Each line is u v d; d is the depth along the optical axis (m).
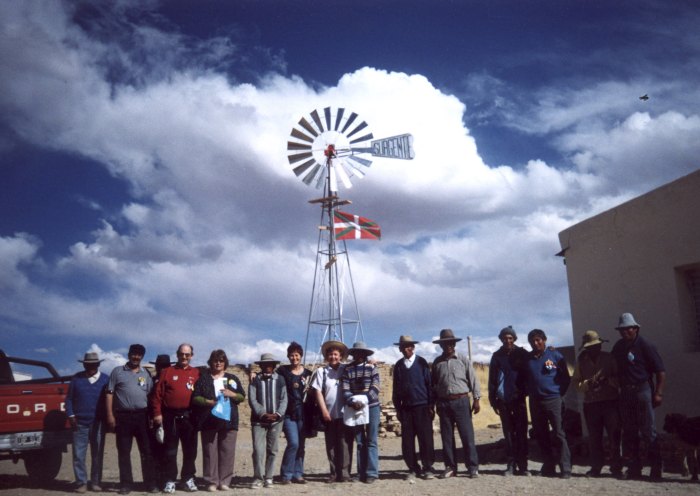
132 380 9.88
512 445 10.48
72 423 10.05
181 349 9.86
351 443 10.51
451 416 10.46
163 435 9.59
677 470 10.39
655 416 11.98
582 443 12.77
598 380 10.13
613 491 8.47
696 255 11.36
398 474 11.25
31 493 9.89
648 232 12.34
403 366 10.71
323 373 10.73
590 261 13.77
